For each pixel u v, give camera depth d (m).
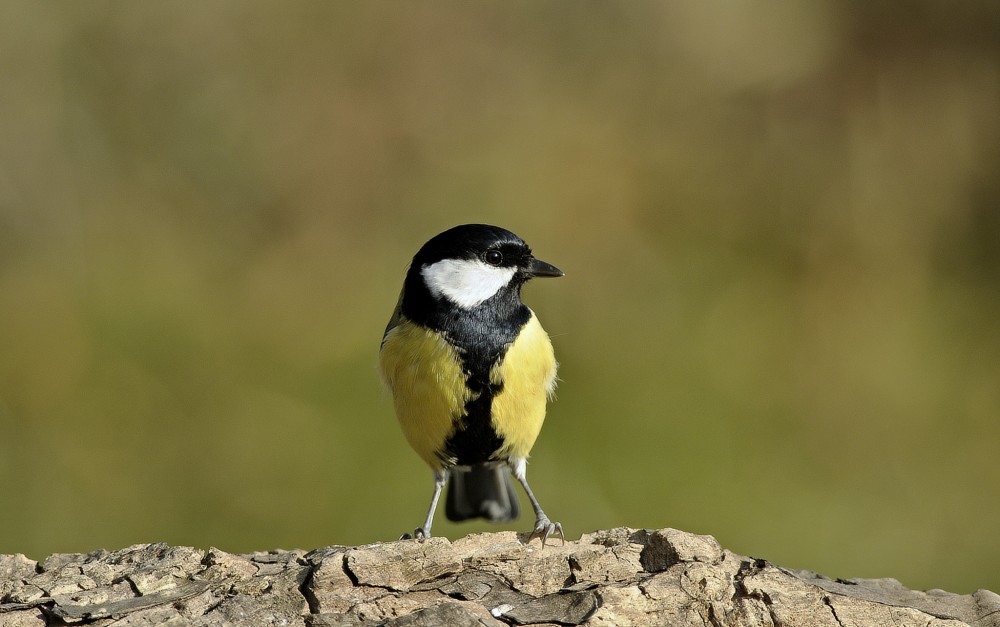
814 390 12.53
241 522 11.39
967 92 14.40
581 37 15.32
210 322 12.88
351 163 14.38
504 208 13.90
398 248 13.74
